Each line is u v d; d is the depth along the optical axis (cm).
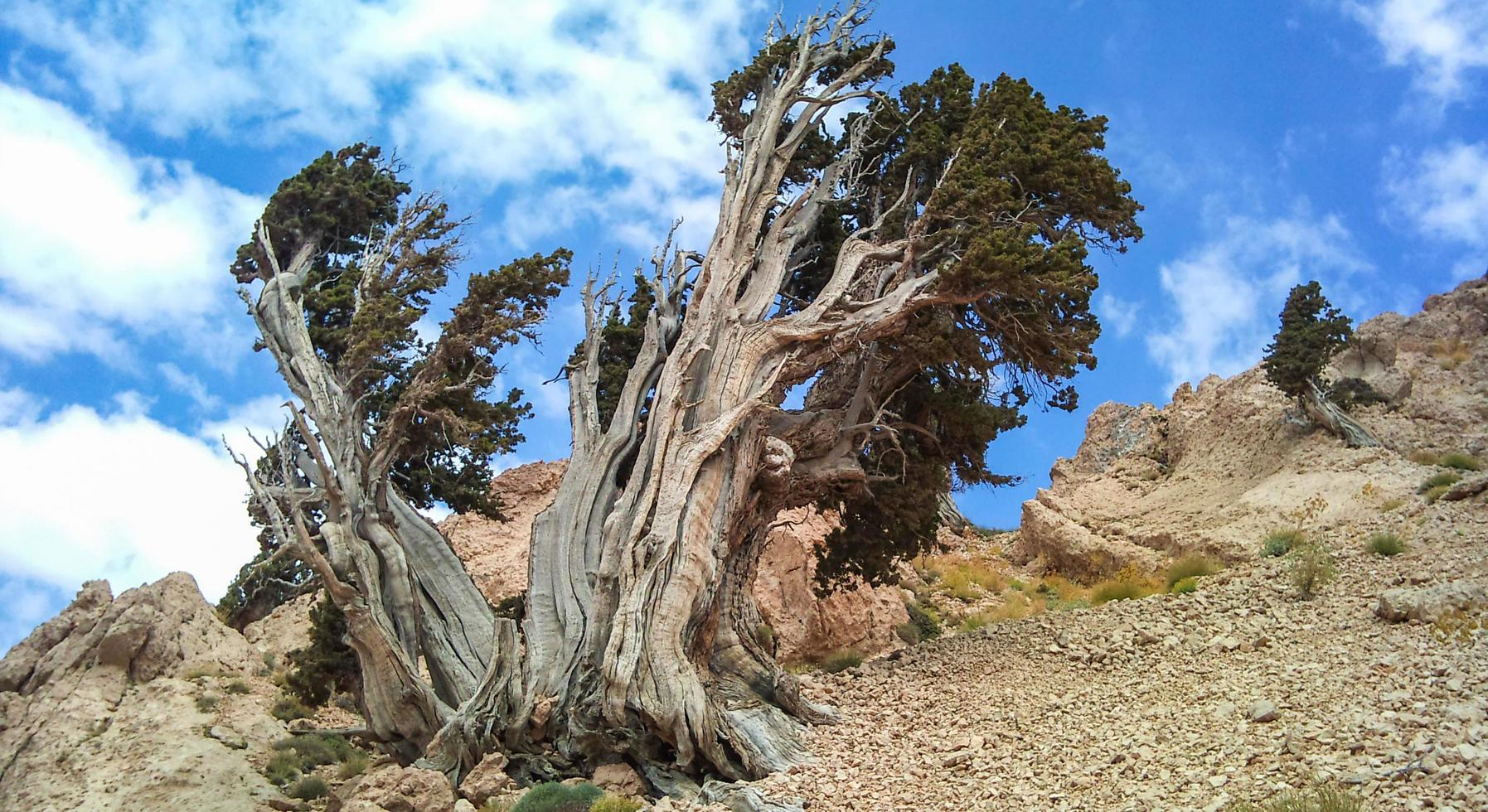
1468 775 1388
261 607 4091
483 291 2984
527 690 2475
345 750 2894
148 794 2456
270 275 3631
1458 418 3897
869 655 3622
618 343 3375
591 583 2664
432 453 3259
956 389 3288
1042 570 4403
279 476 3216
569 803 2072
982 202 2889
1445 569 2575
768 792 2002
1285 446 4147
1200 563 3438
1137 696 2186
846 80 3359
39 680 2800
